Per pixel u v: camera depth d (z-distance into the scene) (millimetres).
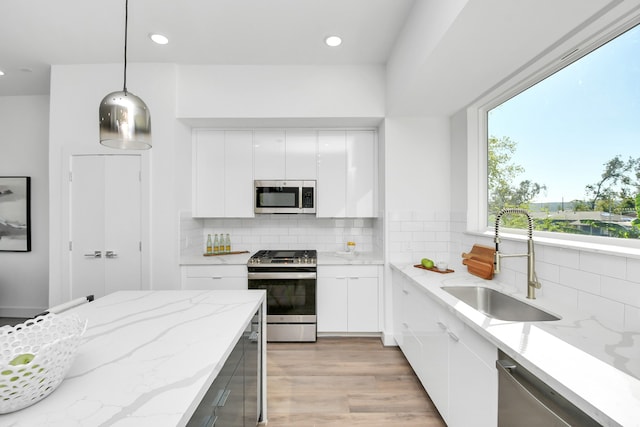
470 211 2551
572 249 1465
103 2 1968
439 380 1774
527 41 1541
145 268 2801
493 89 2178
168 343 1084
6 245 3582
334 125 3145
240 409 1299
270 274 2896
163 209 2803
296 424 1819
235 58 2729
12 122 3590
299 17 2133
